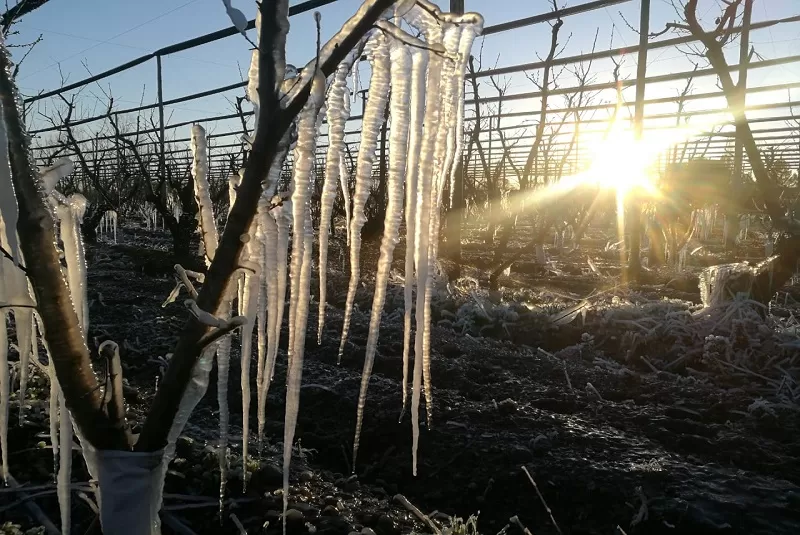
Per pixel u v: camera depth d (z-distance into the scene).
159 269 8.18
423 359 1.39
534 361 4.43
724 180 9.52
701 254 10.88
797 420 3.31
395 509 2.35
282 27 1.14
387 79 1.29
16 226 1.24
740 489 2.50
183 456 2.41
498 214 12.56
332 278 7.50
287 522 2.02
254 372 3.82
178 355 1.35
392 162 1.30
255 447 2.71
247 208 1.24
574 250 11.48
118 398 1.39
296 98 1.16
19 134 1.21
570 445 2.91
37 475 2.18
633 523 2.32
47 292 1.28
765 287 5.03
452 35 1.31
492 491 2.59
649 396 3.76
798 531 2.22
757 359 4.30
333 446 2.98
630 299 6.24
